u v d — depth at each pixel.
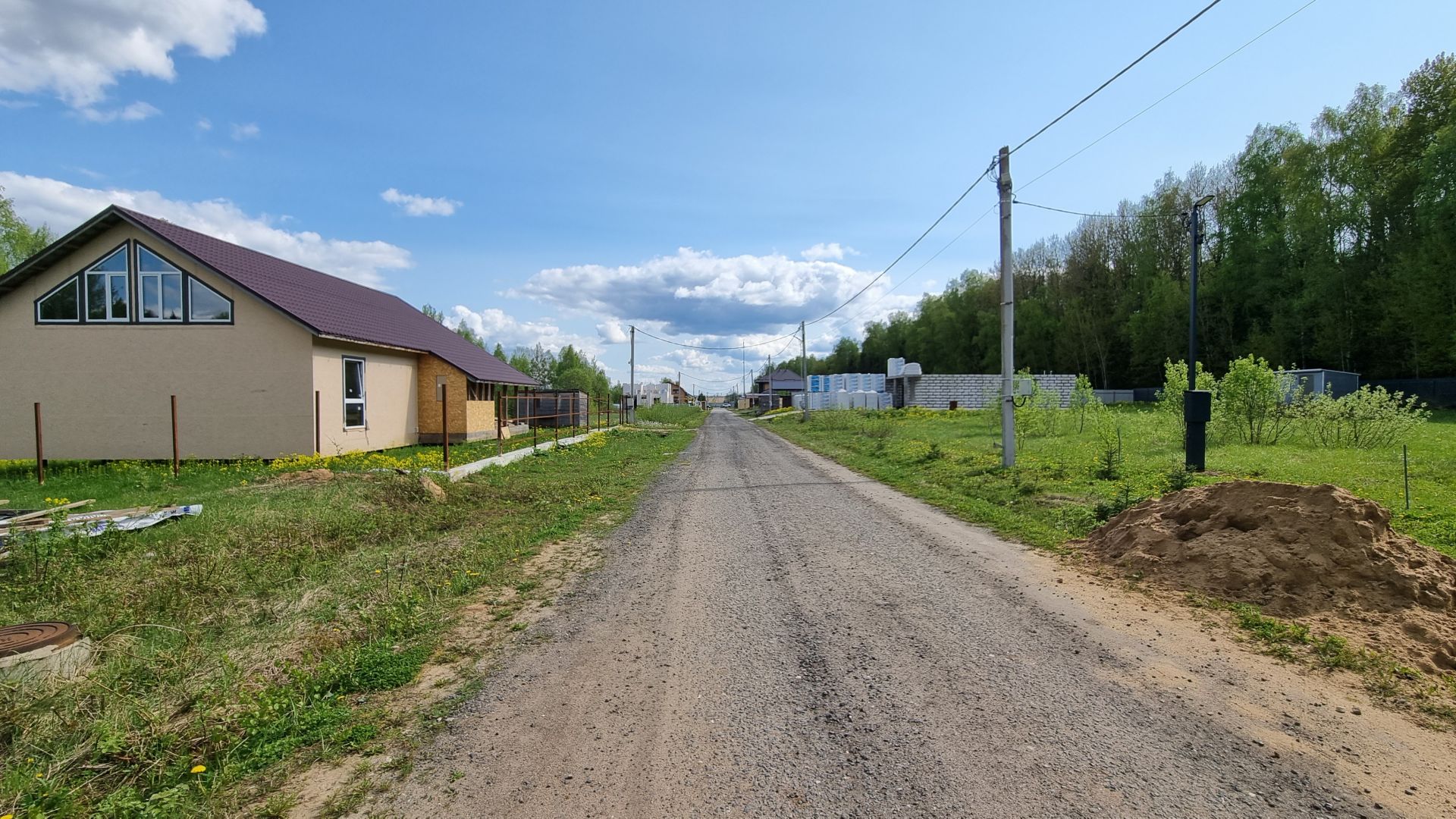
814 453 18.55
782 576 5.68
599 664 3.88
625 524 8.23
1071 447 15.09
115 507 8.69
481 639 4.34
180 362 14.89
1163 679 3.53
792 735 2.99
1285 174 35.66
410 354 19.98
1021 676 3.58
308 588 5.34
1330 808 2.41
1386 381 32.19
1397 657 3.69
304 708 3.30
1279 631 4.11
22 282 14.83
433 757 2.88
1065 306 52.88
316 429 14.79
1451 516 6.48
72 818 2.49
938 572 5.72
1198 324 41.50
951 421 29.41
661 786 2.60
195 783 2.68
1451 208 27.20
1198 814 2.37
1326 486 5.04
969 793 2.51
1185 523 5.81
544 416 24.23
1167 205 44.81
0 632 4.01
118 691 3.46
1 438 14.85
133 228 14.70
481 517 8.64
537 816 2.43
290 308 15.09
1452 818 2.33
